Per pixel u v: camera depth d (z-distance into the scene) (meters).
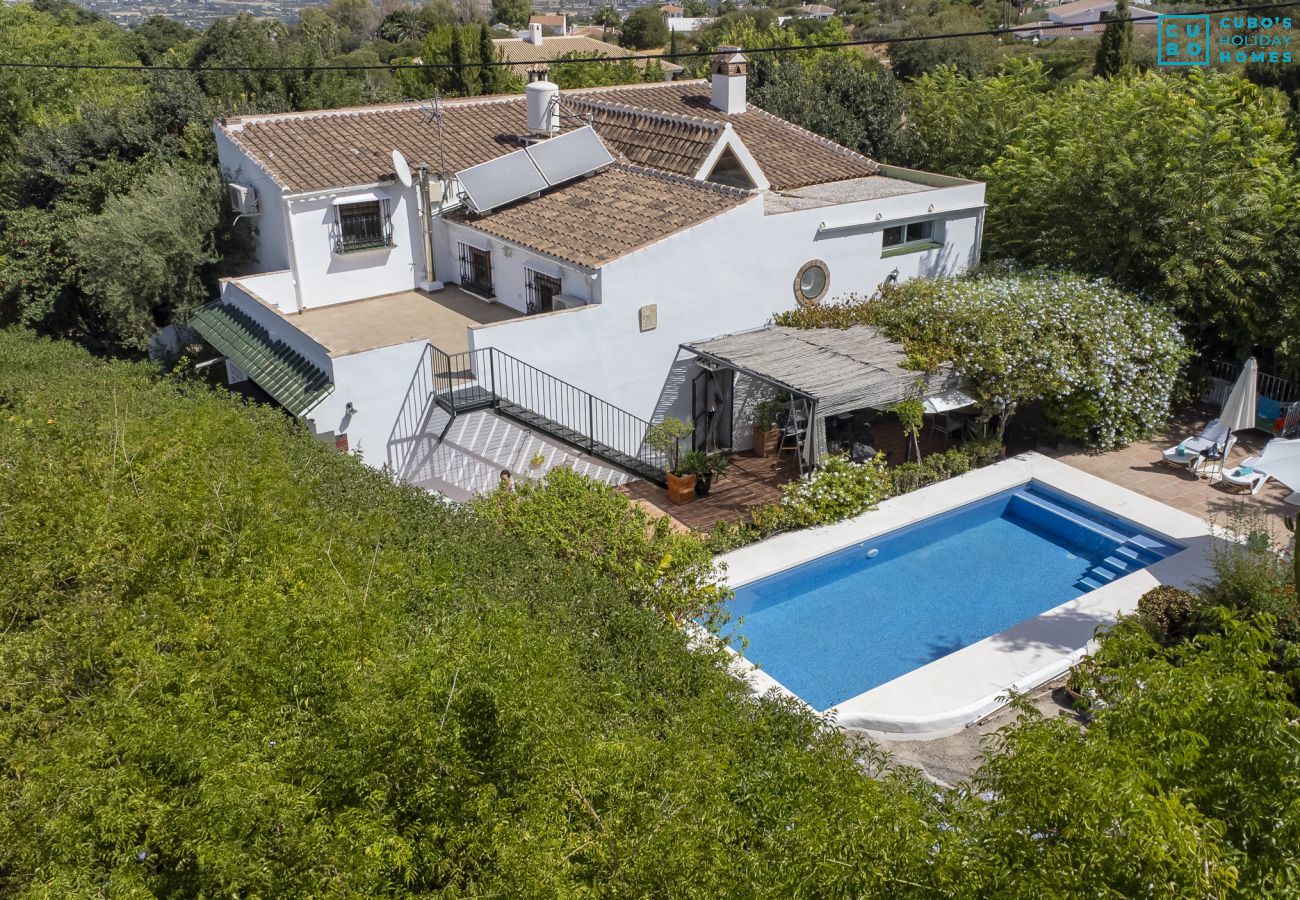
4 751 6.95
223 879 5.30
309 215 19.02
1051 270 20.05
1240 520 15.20
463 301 19.80
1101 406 17.98
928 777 10.37
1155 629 11.90
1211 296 19.09
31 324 22.45
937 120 27.12
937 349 16.91
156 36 69.56
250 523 9.37
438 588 8.70
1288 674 6.49
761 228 18.25
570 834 5.74
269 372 16.38
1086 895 4.55
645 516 12.41
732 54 24.52
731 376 18.80
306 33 46.75
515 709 6.22
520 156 19.78
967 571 15.14
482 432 16.50
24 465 10.98
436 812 5.89
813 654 13.09
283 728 6.42
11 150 33.06
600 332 17.03
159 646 7.90
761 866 5.39
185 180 21.28
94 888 5.47
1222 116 19.02
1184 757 5.39
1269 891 4.87
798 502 15.66
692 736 6.70
